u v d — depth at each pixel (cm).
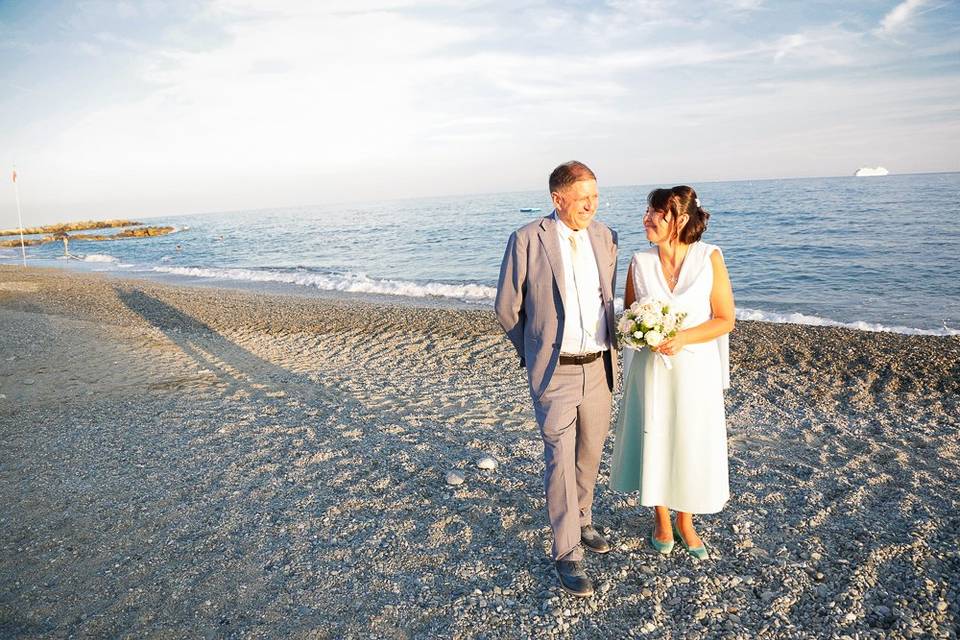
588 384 281
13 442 514
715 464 284
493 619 262
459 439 499
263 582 299
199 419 564
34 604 286
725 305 278
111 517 374
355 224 5856
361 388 671
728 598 268
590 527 318
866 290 1363
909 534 313
